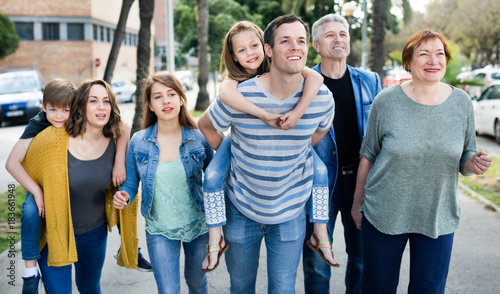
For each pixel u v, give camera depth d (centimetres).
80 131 270
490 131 1154
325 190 261
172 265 280
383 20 1231
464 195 693
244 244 261
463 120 249
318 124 240
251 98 230
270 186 241
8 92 1438
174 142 283
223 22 2419
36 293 271
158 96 271
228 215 261
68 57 2823
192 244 291
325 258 262
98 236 293
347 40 313
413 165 248
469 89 1505
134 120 805
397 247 267
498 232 516
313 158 263
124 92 2172
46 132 270
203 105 1819
